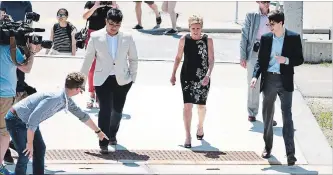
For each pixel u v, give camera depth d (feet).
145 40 137.08
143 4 165.27
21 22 81.51
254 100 95.71
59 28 114.52
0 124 79.51
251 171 81.71
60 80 109.70
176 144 89.15
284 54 82.33
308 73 116.57
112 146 86.74
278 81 82.64
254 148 88.43
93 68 97.45
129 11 160.15
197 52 86.17
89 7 101.86
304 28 144.66
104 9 100.73
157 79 111.65
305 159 85.61
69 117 96.07
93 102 99.30
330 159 85.71
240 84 110.63
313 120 96.99
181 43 86.53
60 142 88.79
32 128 73.36
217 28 146.41
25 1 106.52
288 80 82.64
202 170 81.56
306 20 154.61
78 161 83.25
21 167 76.74
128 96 104.27
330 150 88.28
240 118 97.71
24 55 80.38
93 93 98.89
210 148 88.12
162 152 86.63
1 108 79.46
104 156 85.05
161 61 120.37
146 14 157.58
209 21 152.76
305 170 82.43
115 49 85.15
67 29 114.42
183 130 93.45
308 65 121.39
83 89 74.84
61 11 112.98
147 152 86.58
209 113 99.04
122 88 86.07
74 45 114.83
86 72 85.97
